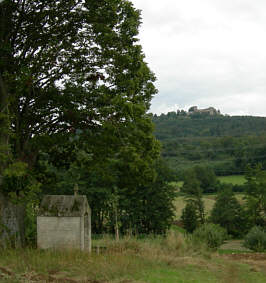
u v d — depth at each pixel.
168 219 55.56
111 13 19.22
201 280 12.90
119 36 19.48
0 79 18.48
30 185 17.92
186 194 76.25
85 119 19.33
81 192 48.97
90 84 19.62
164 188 54.25
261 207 69.69
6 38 18.62
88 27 19.83
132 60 19.30
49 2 18.86
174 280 12.44
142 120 19.22
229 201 71.88
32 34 18.92
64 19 19.48
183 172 93.25
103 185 49.78
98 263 13.59
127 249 17.73
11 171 16.38
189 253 18.25
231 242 61.19
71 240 17.97
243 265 17.05
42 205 18.58
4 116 16.34
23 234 19.84
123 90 19.61
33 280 11.28
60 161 23.14
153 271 13.58
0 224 18.58
